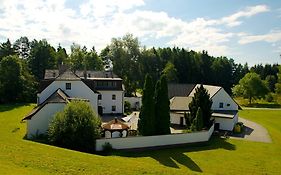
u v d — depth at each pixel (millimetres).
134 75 99750
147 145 37250
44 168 21141
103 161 24766
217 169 29516
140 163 26219
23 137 37469
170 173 23234
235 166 30703
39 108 38875
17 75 78438
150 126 38812
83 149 33000
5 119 51000
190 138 40531
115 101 62344
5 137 32656
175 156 34000
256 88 100000
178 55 118375
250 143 41938
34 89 81875
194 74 118812
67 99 42688
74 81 51781
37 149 26688
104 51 112750
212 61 134625
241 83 102125
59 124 33219
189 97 57438
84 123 33344
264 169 29906
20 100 79125
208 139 42812
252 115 73000
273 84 139625
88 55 104812
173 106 55219
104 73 65688
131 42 98250
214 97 56844
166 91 40281
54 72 61781
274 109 85188
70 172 20891
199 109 43594
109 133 38906
